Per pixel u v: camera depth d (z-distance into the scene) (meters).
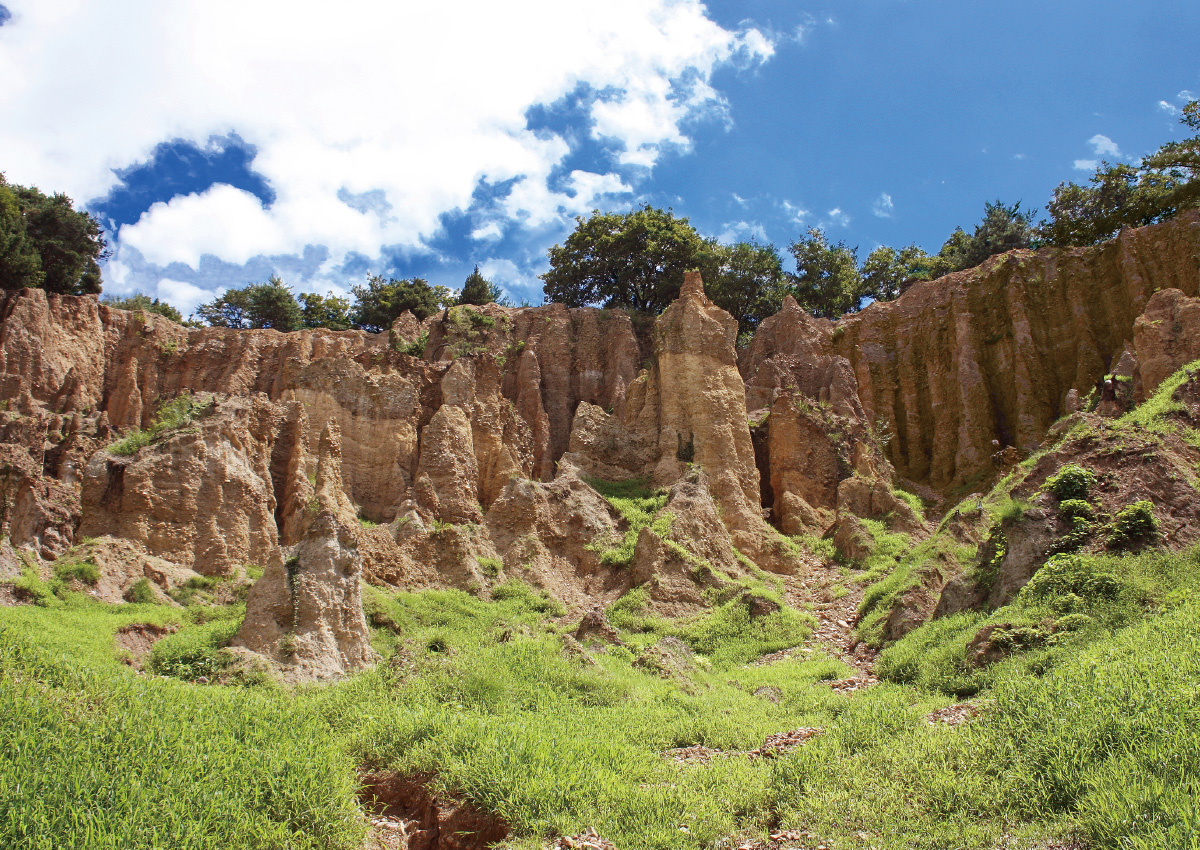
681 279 56.59
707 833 11.56
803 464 37.44
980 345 46.75
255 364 49.34
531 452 40.97
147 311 49.62
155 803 10.30
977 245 57.53
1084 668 13.43
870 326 50.84
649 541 30.09
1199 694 11.37
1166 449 22.47
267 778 11.45
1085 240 50.84
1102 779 10.23
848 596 29.12
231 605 26.20
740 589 28.77
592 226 58.97
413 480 34.59
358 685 17.81
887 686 18.97
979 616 20.67
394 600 26.62
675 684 20.45
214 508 28.61
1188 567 18.22
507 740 13.41
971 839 10.19
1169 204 48.38
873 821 11.20
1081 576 18.73
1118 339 43.56
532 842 11.02
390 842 11.99
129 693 13.91
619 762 13.76
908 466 45.66
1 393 40.84
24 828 9.27
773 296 57.16
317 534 22.02
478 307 53.19
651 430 38.34
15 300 43.47
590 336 52.38
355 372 36.09
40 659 14.52
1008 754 11.83
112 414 45.03
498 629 25.23
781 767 13.30
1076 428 24.83
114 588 25.14
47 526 26.03
